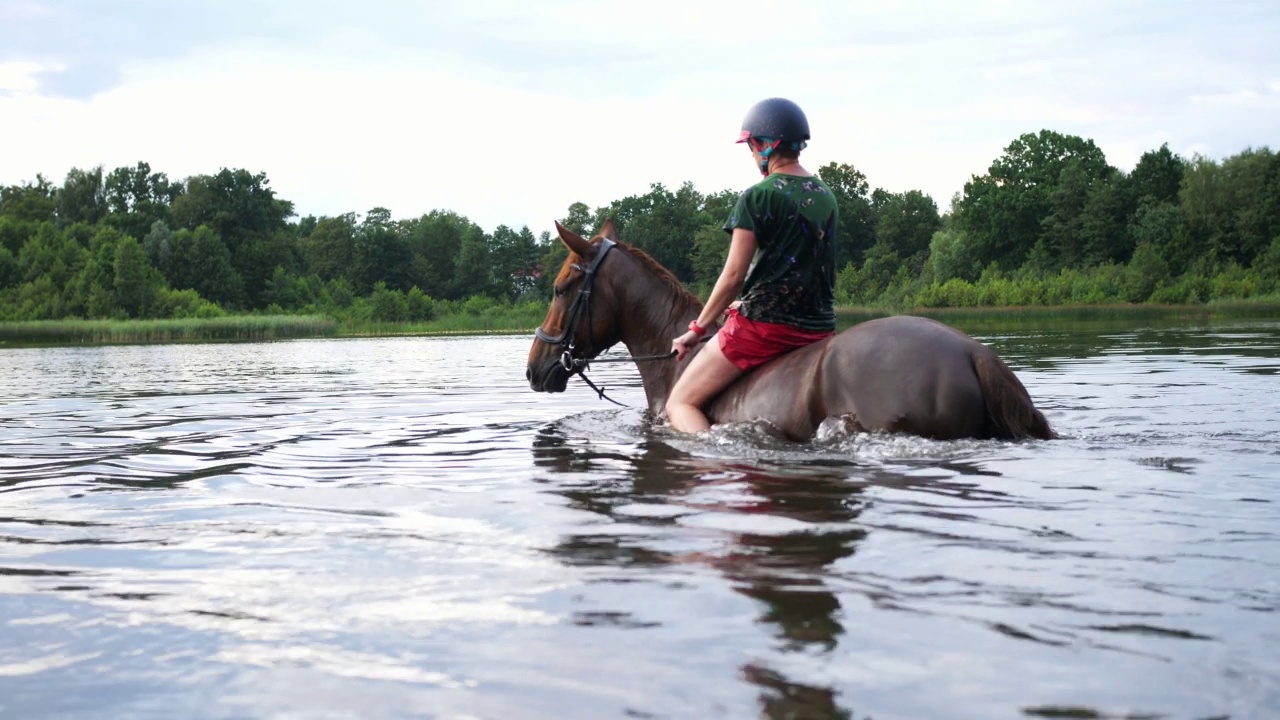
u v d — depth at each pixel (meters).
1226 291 57.88
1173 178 89.19
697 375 5.21
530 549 2.82
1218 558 2.51
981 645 1.93
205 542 3.09
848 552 2.64
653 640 2.02
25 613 2.38
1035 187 96.19
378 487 4.02
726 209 116.56
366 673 1.92
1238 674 1.76
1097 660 1.84
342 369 14.61
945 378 4.16
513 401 8.15
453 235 145.25
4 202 143.38
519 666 1.92
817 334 5.07
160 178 143.88
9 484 4.36
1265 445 4.31
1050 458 3.95
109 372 15.30
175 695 1.84
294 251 128.12
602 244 6.21
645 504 3.42
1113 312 43.84
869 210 108.50
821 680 1.79
